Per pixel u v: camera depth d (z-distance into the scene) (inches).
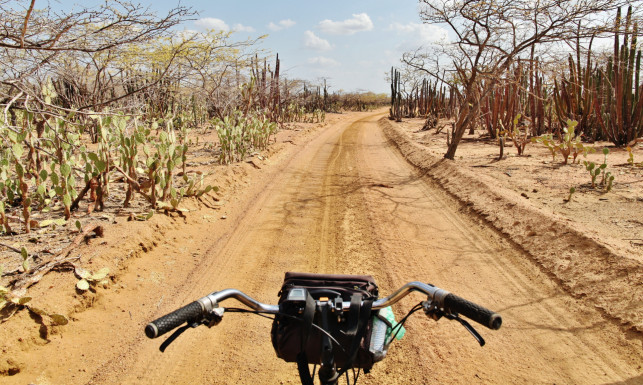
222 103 721.0
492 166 454.3
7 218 236.8
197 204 316.8
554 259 218.5
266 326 174.9
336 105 2399.1
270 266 231.0
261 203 351.9
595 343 158.6
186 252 244.2
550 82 622.2
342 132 1038.4
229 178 398.6
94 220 251.8
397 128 1049.5
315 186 418.9
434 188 406.6
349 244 263.1
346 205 350.6
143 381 142.6
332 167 528.4
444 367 148.6
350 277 107.0
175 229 267.9
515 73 597.9
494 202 310.5
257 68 857.5
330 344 88.7
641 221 257.9
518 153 530.3
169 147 287.4
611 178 326.6
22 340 146.9
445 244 260.8
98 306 178.9
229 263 233.6
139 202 296.0
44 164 285.7
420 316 180.1
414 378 143.3
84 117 354.9
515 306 187.6
